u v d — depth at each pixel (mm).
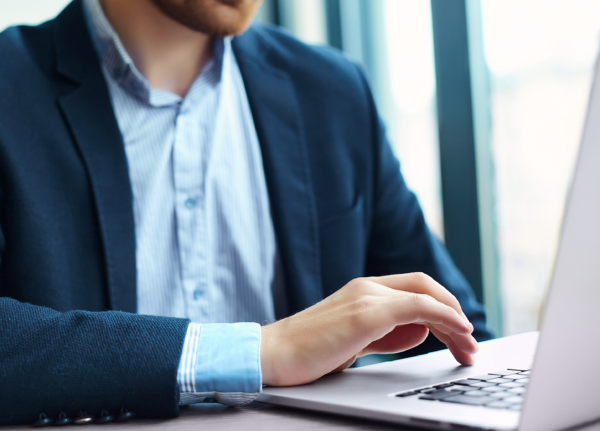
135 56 1062
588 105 327
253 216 1093
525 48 1535
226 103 1119
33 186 855
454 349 621
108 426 486
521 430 346
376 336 566
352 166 1146
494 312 1662
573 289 354
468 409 413
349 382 564
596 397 388
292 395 514
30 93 911
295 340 572
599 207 356
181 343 540
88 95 943
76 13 1016
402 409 428
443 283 1157
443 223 1701
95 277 881
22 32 1015
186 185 1052
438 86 1688
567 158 1457
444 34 1665
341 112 1156
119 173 920
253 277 1068
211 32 1004
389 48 1995
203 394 534
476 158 1634
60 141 899
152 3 1007
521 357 639
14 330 535
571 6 1425
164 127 1063
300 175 1074
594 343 375
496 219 1648
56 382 501
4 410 497
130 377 503
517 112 1568
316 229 1053
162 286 1016
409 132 1900
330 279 1052
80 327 541
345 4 2141
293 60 1173
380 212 1183
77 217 884
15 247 837
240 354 547
